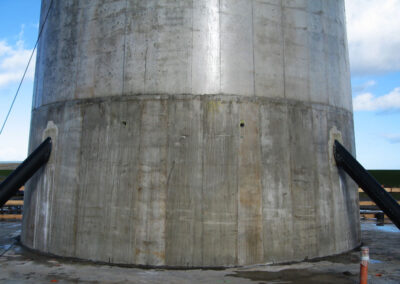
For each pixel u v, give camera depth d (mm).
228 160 8219
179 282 6719
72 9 9727
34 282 6723
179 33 8609
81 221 8625
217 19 8672
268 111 8656
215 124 8312
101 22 9203
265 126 8570
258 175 8336
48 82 10078
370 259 8883
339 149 9492
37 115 10422
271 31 9000
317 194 8969
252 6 8922
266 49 8891
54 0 10320
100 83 8977
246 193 8188
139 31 8781
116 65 8867
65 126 9344
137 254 7992
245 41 8750
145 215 8078
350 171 9234
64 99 9500
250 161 8328
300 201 8664
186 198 8047
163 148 8258
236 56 8641
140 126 8430
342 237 9484
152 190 8141
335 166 9586
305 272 7477
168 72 8500
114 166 8492
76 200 8781
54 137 9570
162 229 7984
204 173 8133
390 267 8094
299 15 9406
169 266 7852
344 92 10414
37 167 9312
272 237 8227
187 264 7848
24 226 10406
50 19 10391
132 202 8195
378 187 8531
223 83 8477
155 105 8430
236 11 8797
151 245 7957
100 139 8750
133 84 8641
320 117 9391
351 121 10734
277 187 8453
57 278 6980
